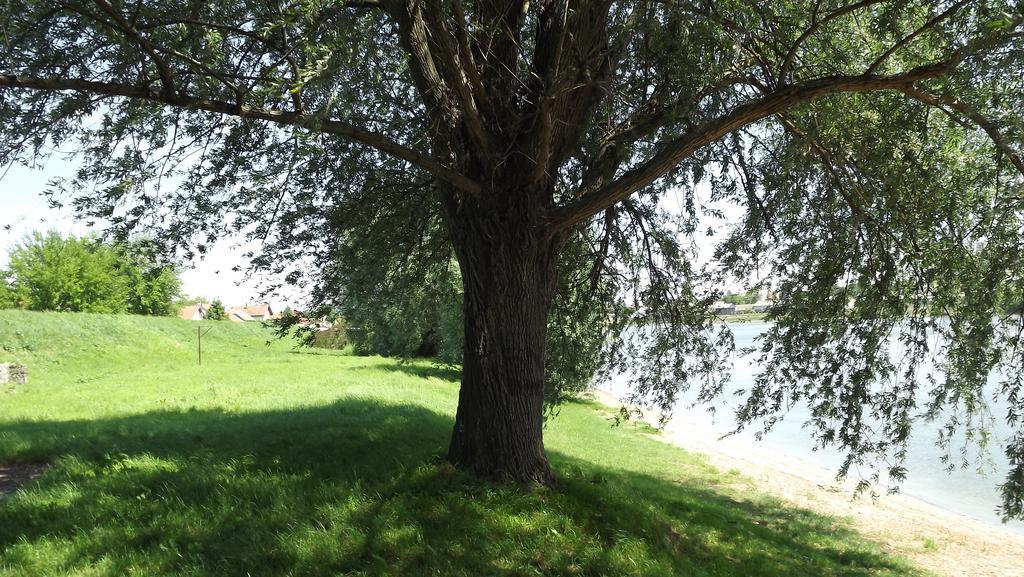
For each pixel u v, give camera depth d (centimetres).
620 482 868
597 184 691
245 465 678
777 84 634
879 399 707
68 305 4241
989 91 552
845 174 716
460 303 1012
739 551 688
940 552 1062
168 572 455
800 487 1463
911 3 589
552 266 664
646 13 596
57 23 562
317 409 1220
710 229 846
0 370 1667
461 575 473
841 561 893
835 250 749
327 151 734
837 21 714
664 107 646
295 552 484
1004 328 589
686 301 850
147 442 825
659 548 589
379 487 606
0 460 747
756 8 592
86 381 1914
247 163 710
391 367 2525
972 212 680
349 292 873
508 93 639
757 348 801
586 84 575
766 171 780
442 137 651
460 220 652
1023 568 1019
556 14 630
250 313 6203
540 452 646
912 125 689
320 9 490
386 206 838
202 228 714
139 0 470
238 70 603
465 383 652
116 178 600
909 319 698
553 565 509
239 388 1669
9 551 471
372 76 601
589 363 945
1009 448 566
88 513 536
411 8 578
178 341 2989
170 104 506
